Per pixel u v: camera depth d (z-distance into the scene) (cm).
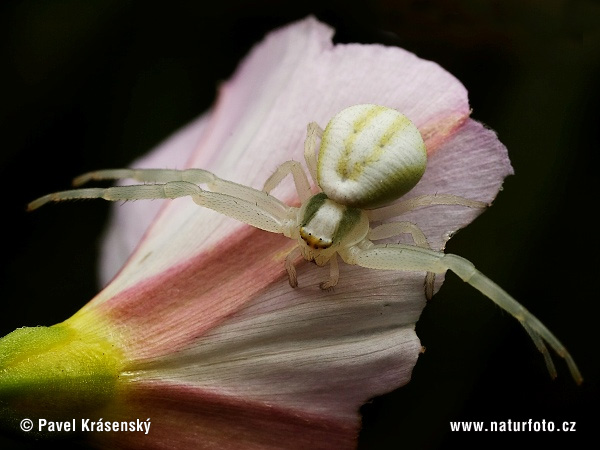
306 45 5
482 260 5
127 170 5
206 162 5
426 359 5
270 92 5
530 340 5
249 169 5
